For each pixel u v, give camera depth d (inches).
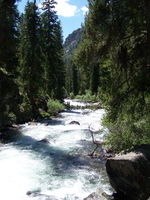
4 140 794.8
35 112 1244.5
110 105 534.6
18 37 1091.3
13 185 470.0
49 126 1035.3
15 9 1058.7
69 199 413.4
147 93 512.1
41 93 1476.4
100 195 410.3
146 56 478.6
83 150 694.5
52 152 681.6
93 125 1064.2
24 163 592.1
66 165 583.8
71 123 1095.0
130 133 584.7
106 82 540.1
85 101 2506.2
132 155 393.7
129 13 472.1
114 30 480.1
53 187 466.9
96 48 505.7
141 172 371.6
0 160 606.5
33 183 482.9
